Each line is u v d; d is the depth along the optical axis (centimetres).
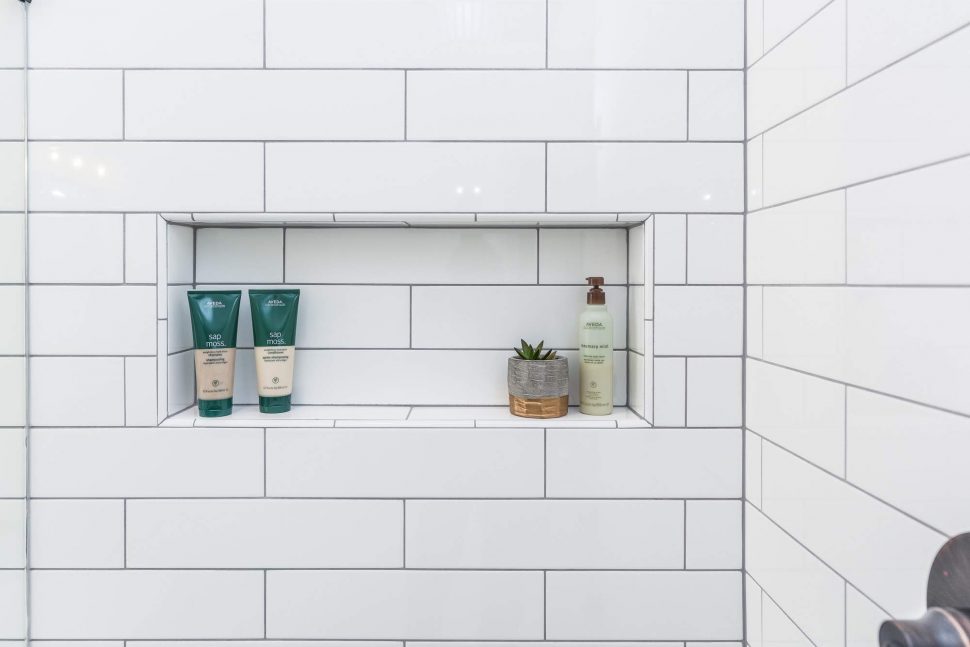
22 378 97
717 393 99
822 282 76
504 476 99
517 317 111
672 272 99
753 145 96
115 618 99
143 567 99
